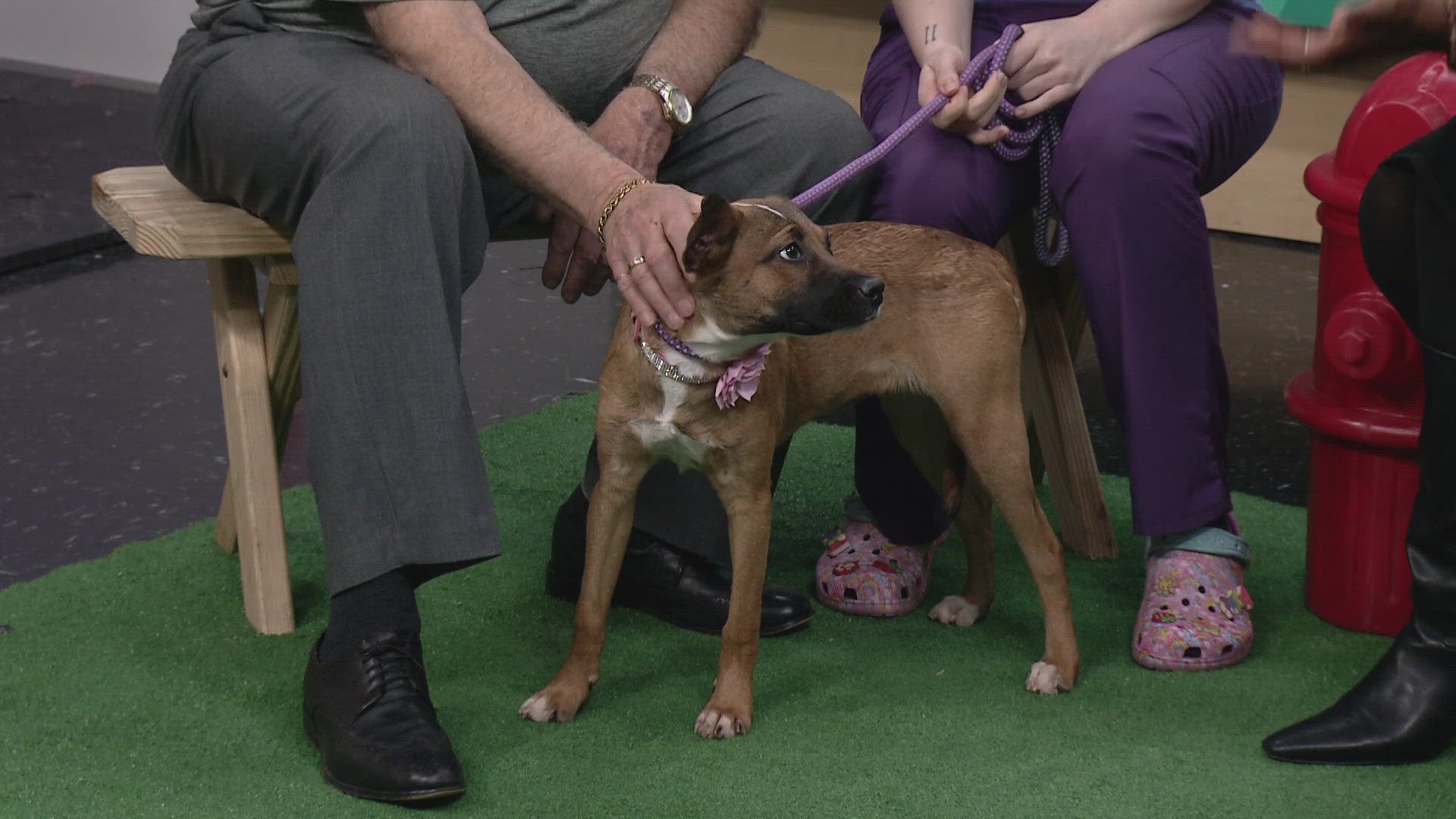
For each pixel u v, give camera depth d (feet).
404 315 6.43
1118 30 7.81
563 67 7.80
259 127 6.75
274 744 6.62
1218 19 8.15
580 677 7.00
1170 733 6.94
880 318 7.34
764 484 6.88
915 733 6.87
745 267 6.22
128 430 11.09
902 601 8.29
